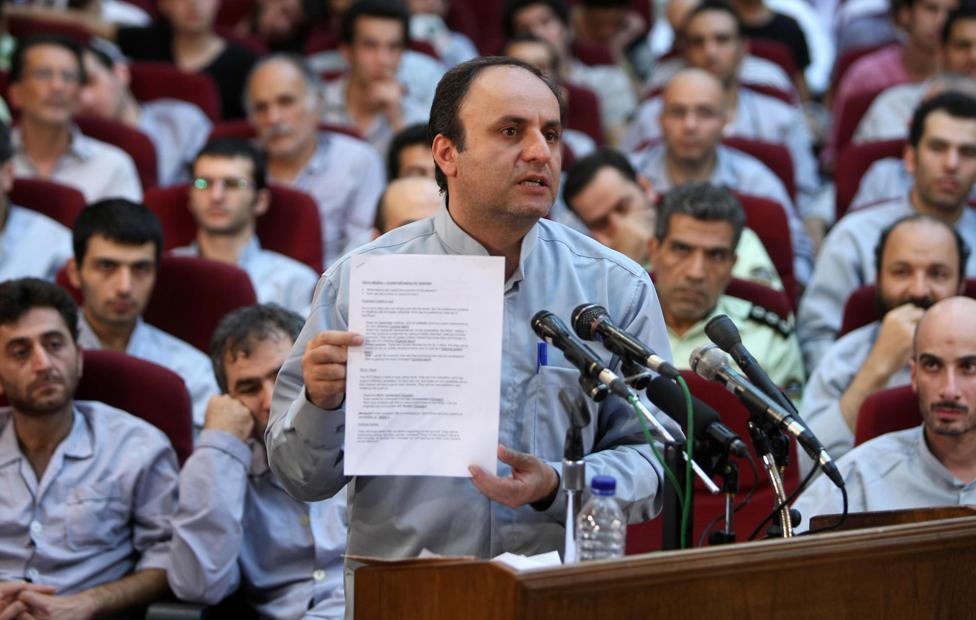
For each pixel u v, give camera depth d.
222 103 10.59
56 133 8.25
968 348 4.64
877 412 5.12
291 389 3.37
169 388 5.32
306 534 5.00
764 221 7.38
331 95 9.78
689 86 8.26
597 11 12.15
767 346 6.15
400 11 9.55
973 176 7.18
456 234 3.32
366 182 8.74
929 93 9.19
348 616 3.37
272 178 8.66
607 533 3.02
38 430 5.04
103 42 10.74
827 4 13.48
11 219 7.21
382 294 3.12
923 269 6.02
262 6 12.01
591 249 3.48
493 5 13.26
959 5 10.16
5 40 10.28
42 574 4.93
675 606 2.86
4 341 4.89
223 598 4.91
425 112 9.91
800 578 2.99
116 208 6.00
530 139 3.16
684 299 5.96
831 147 10.23
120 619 4.90
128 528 5.12
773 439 3.23
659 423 3.39
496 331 3.11
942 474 4.76
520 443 3.31
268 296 7.10
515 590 2.74
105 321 6.03
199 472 4.83
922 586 3.14
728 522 3.17
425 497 3.31
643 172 8.53
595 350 3.34
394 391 3.10
